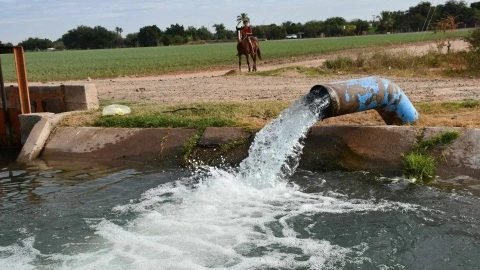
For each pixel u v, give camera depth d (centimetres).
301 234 577
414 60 2347
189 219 632
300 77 2205
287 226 600
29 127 1083
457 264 494
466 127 796
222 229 599
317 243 553
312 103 739
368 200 666
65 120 1084
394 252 525
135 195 731
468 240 539
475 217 592
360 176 757
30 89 1216
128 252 548
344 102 741
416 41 7125
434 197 659
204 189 737
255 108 1073
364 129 818
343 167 791
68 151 995
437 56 2380
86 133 1020
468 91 1373
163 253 543
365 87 769
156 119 1020
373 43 7038
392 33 13488
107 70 3800
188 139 923
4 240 588
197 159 879
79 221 640
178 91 1773
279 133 773
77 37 16125
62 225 629
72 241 581
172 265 516
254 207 664
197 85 2019
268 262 516
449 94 1313
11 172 905
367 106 777
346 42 7988
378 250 530
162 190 746
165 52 7756
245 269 504
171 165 885
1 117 1180
